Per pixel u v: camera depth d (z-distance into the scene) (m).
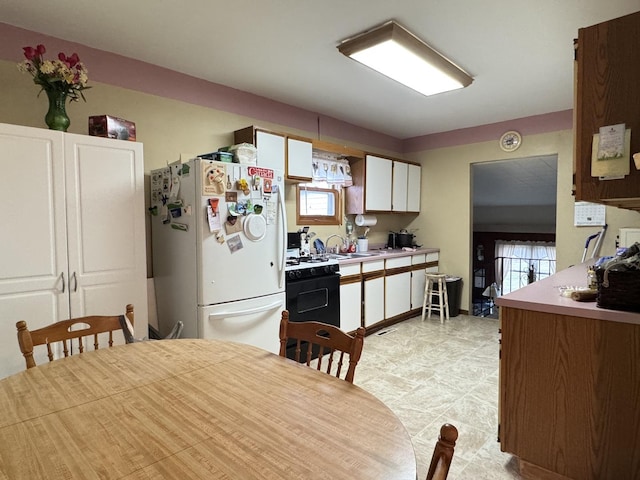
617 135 1.44
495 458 1.92
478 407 2.43
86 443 0.84
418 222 5.28
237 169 2.56
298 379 1.19
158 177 2.76
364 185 4.36
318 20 2.22
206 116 3.17
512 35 2.39
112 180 2.28
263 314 2.74
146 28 2.32
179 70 2.97
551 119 4.10
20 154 1.96
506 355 1.82
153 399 1.05
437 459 0.64
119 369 1.27
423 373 2.98
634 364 1.51
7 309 1.93
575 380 1.64
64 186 2.10
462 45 2.53
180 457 0.79
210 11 2.13
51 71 2.04
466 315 4.84
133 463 0.77
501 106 3.87
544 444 1.73
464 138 4.78
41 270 2.03
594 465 1.61
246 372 1.25
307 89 3.37
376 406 1.02
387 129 4.84
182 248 2.55
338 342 1.32
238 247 2.57
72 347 2.11
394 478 0.73
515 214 6.81
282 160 3.41
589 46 1.50
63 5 2.06
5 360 1.92
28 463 0.78
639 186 1.42
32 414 0.97
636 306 1.52
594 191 1.51
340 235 4.48
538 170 5.15
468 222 4.79
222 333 2.51
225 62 2.82
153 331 2.78
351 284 3.79
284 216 2.86
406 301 4.55
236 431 0.89
